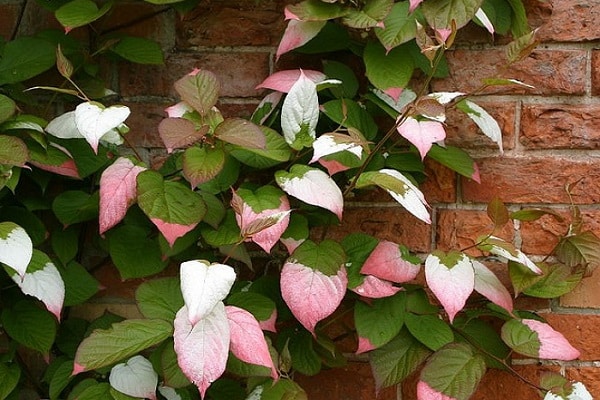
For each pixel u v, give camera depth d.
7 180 1.82
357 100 1.96
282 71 1.93
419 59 1.94
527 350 1.87
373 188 1.97
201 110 1.84
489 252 1.95
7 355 1.94
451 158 1.93
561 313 1.97
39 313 1.91
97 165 1.94
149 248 1.94
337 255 1.84
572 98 1.96
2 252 1.77
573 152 1.96
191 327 1.70
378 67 1.90
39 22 2.00
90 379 1.89
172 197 1.82
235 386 1.94
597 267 1.95
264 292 1.93
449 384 1.84
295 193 1.81
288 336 1.94
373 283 1.86
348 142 1.79
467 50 1.96
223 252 1.88
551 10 1.95
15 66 1.93
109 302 2.01
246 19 1.98
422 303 1.91
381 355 1.89
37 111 1.99
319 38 1.94
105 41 1.99
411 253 1.98
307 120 1.84
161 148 1.99
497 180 1.97
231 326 1.75
